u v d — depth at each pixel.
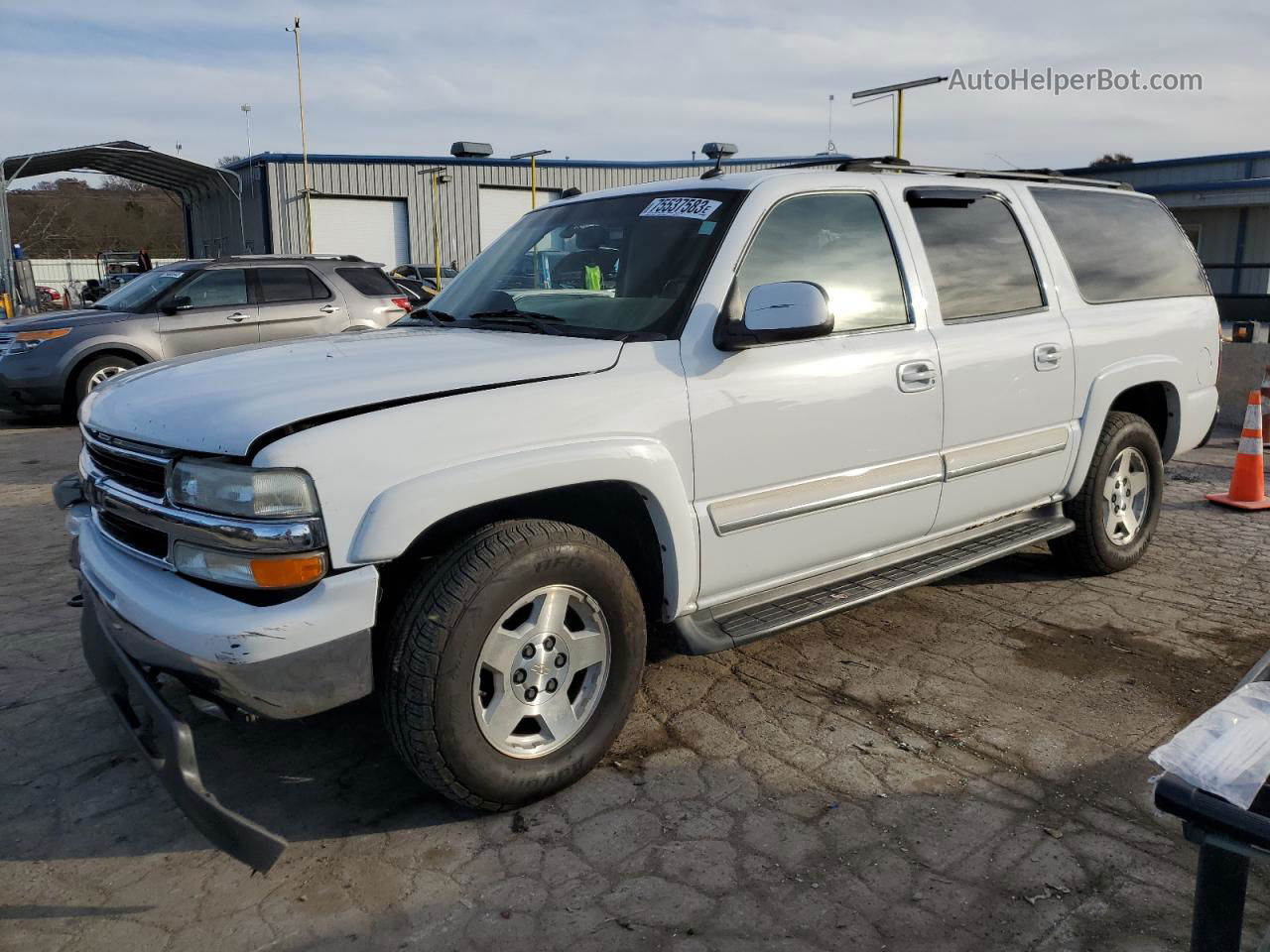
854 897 2.57
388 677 2.72
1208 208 18.58
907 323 3.86
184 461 2.62
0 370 10.34
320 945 2.43
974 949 2.38
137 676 2.68
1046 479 4.52
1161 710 3.63
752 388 3.33
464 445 2.74
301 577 2.52
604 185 36.59
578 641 3.01
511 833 2.88
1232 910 1.40
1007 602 4.77
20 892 2.65
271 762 3.30
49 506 7.02
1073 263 4.66
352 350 3.18
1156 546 5.69
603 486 3.08
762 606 3.58
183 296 10.95
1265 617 4.56
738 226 3.45
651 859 2.74
